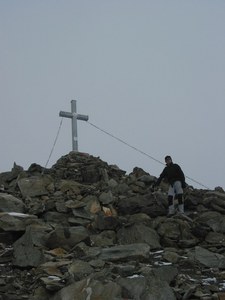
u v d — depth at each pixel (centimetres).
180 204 1341
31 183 1438
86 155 1794
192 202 1436
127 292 791
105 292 778
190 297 802
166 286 799
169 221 1212
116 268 883
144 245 1034
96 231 1205
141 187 1559
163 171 1391
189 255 1038
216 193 1519
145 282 803
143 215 1277
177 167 1374
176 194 1359
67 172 1623
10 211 1256
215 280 900
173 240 1152
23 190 1413
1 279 870
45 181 1471
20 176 1538
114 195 1460
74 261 911
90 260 965
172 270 877
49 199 1366
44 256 959
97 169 1627
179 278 882
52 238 1043
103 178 1589
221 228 1220
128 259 986
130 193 1478
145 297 775
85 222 1224
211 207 1416
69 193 1404
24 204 1315
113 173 1702
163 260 1012
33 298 798
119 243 1132
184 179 1366
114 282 798
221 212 1382
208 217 1273
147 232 1137
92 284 791
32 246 994
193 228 1195
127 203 1358
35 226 1085
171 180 1361
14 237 1106
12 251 1019
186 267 982
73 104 1900
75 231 1082
